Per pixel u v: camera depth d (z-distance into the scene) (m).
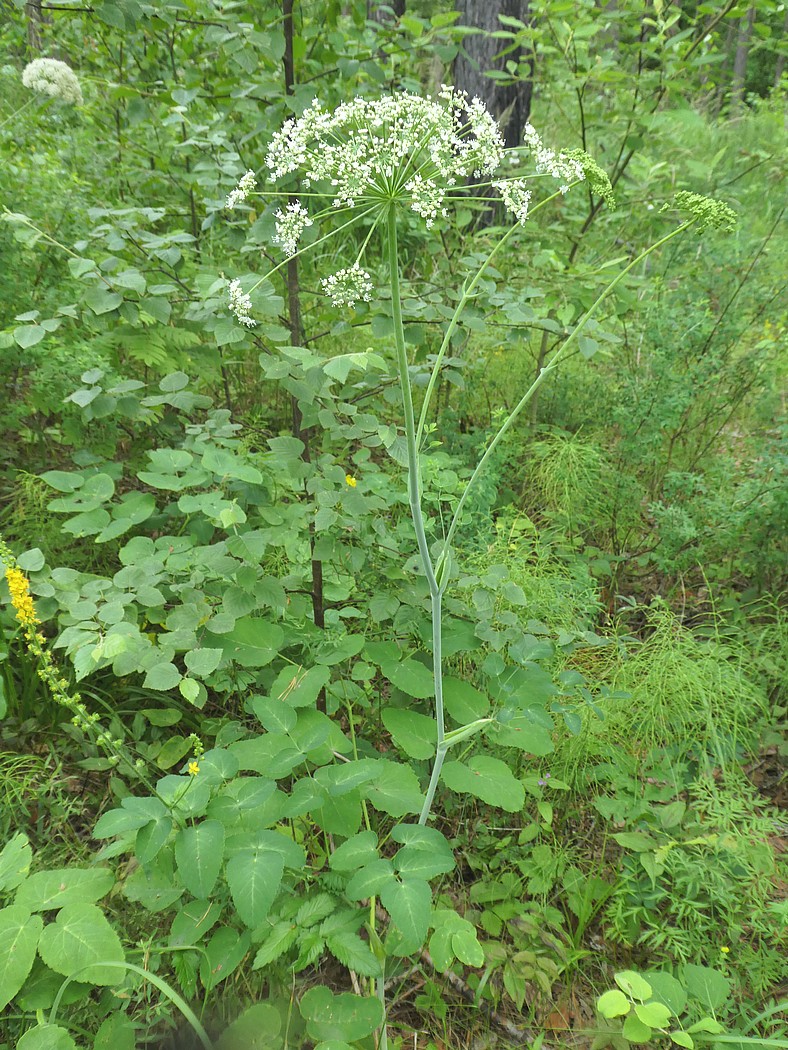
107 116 4.18
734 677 2.53
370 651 2.38
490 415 4.27
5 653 2.15
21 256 2.68
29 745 2.32
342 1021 1.56
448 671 2.66
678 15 3.67
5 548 1.85
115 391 2.26
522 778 2.38
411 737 2.18
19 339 2.14
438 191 1.41
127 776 2.29
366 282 1.48
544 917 2.04
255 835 1.63
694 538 3.41
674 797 2.46
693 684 2.44
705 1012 1.72
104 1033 1.58
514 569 2.80
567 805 2.41
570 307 3.28
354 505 2.15
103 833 1.55
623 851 2.27
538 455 3.68
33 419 3.24
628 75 3.75
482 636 2.30
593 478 3.58
